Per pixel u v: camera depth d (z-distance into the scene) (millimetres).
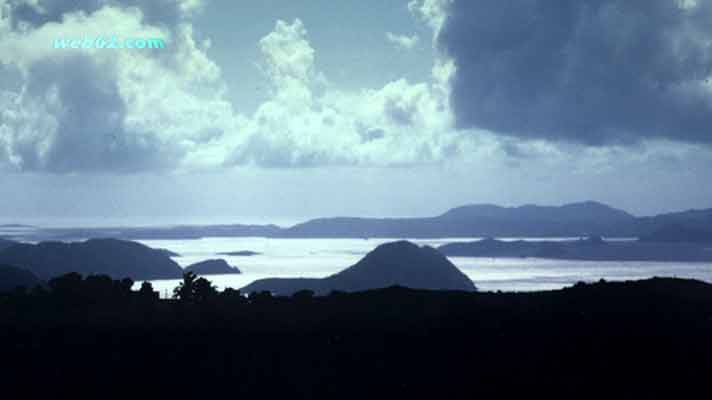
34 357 123688
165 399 114812
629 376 115688
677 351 121312
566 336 128750
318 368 123312
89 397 114188
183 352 126938
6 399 112562
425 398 114938
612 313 136625
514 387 115625
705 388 111562
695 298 143500
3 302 147375
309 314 145750
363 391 117312
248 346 129500
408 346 129000
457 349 127375
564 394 112625
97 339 130250
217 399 115625
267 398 116250
